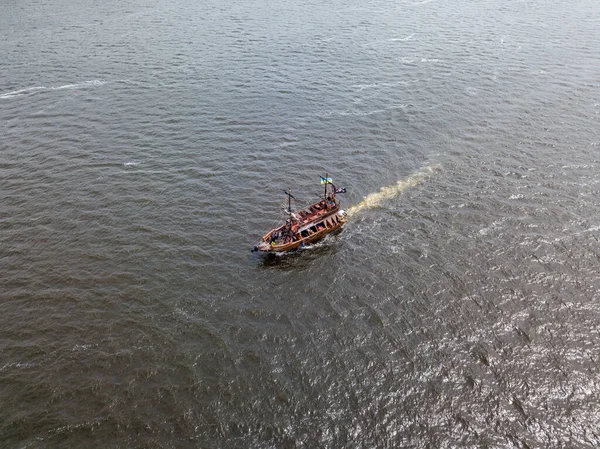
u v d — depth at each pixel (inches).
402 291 2733.8
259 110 4704.7
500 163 3828.7
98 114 4611.2
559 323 2504.9
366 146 4136.3
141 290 2755.9
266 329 2534.5
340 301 2691.9
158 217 3324.3
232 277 2864.2
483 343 2425.0
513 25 6993.1
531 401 2174.0
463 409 2154.3
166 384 2267.5
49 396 2213.3
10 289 2748.5
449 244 3046.3
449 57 5890.8
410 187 3617.1
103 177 3720.5
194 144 4156.0
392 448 2025.1
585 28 6796.3
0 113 4608.8
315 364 2351.1
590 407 2140.7
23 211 3353.8
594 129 4239.7
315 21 7273.6
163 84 5221.5
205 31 6835.6
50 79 5310.0
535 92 4940.9
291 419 2129.7
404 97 4933.6
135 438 2062.0
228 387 2252.7
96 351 2415.1
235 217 3348.9
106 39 6491.1
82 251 3024.1
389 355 2384.4
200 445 2039.9
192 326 2549.2
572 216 3225.9
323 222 3203.7
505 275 2797.7
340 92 5054.1
